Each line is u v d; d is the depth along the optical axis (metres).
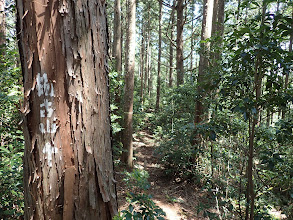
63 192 1.02
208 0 4.62
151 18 16.72
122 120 6.18
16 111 3.02
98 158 1.12
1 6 4.12
